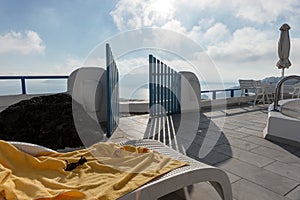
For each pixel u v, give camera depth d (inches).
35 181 58.1
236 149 117.7
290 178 84.3
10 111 138.9
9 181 55.4
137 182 53.1
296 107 182.7
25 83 183.2
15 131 126.2
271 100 303.0
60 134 130.5
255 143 127.6
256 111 242.7
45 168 65.7
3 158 64.9
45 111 143.4
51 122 135.9
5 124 128.9
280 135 129.3
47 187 54.9
